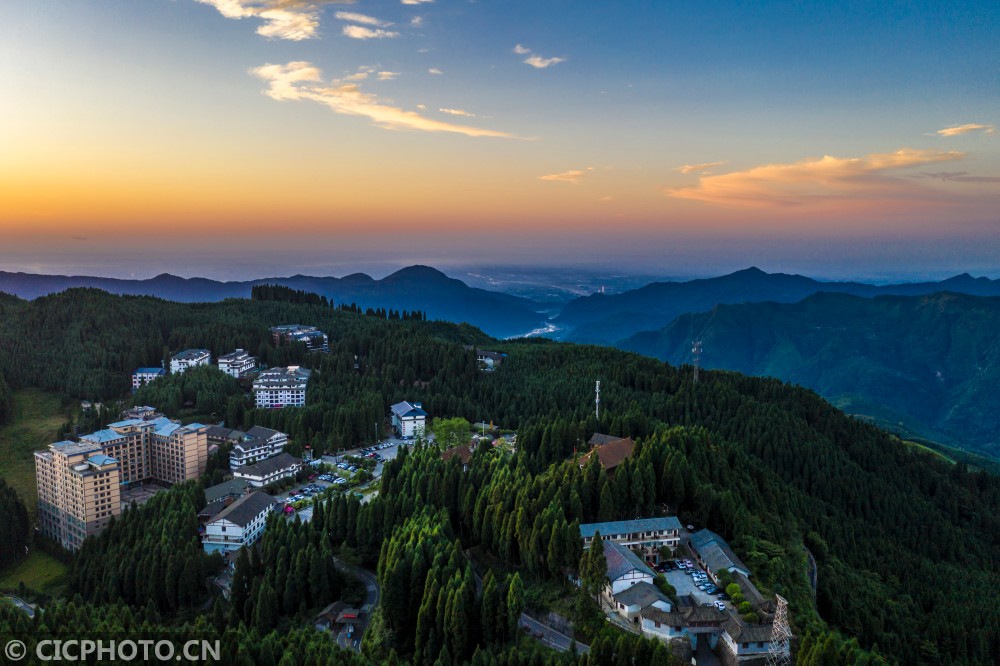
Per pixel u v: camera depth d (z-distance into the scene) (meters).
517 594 142.25
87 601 185.75
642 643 122.94
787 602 146.12
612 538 162.62
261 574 179.50
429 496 197.00
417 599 153.62
